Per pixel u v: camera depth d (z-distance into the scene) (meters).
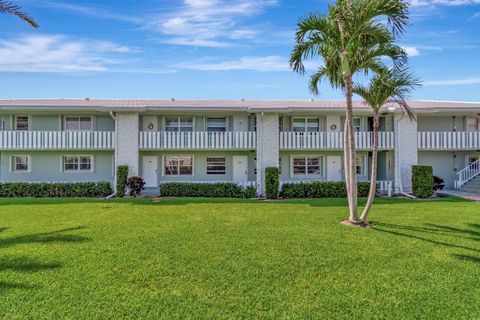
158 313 4.20
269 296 4.71
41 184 18.88
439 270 5.78
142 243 7.44
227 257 6.43
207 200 16.16
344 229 9.02
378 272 5.68
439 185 19.41
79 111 19.84
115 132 19.53
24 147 19.83
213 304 4.45
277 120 19.95
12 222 9.91
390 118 21.38
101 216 11.03
